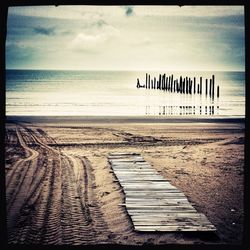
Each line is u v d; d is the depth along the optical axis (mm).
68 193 9219
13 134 16297
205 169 11234
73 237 7094
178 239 6797
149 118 20578
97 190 9359
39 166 11539
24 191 9367
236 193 9148
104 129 17562
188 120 19859
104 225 7512
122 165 11234
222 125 18469
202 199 8711
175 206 7938
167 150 13648
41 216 8016
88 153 13109
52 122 19391
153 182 9516
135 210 7703
